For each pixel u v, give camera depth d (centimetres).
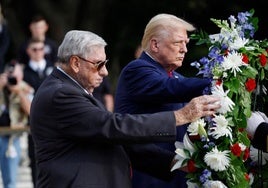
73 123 735
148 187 867
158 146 846
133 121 732
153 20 865
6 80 1317
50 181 742
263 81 827
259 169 820
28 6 2783
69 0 2827
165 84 814
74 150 744
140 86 837
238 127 772
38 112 749
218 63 773
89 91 768
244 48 786
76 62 755
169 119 737
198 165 772
